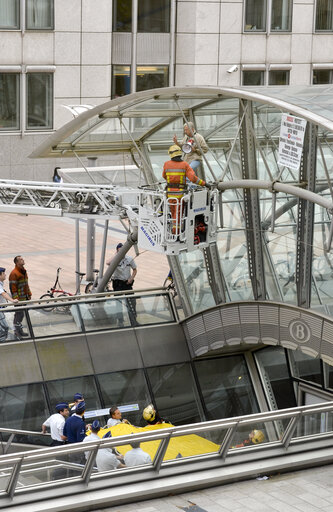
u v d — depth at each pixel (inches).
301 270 1836.9
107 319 2132.1
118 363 2102.6
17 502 1167.0
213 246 2044.8
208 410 2166.6
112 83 3882.9
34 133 3750.0
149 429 1686.8
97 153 2213.3
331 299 1809.8
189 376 2178.9
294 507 1192.8
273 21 4008.4
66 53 3735.2
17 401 1972.2
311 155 1724.9
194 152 1923.0
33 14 3649.1
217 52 3934.5
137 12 3831.2
